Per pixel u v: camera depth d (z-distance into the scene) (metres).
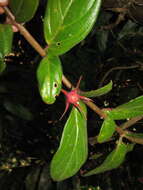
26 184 0.60
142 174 0.55
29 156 0.62
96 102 0.56
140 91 0.57
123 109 0.24
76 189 0.55
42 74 0.20
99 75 0.57
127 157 0.55
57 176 0.23
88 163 0.52
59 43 0.20
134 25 0.55
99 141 0.25
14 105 0.56
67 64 0.53
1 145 0.61
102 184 0.57
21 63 0.56
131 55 0.57
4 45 0.19
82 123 0.23
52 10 0.20
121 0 0.40
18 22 0.20
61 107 0.53
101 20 0.52
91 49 0.56
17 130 0.60
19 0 0.19
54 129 0.55
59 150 0.22
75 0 0.20
